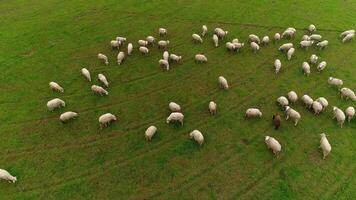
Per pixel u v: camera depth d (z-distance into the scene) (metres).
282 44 31.62
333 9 38.00
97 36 33.41
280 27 34.53
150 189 19.56
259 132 22.95
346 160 21.08
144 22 35.69
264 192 19.31
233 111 24.62
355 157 21.25
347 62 29.56
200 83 27.30
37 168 20.72
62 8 39.06
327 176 20.16
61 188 19.59
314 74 28.14
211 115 24.30
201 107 25.03
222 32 32.03
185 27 34.62
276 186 19.61
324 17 36.34
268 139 21.38
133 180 20.03
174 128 23.28
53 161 21.12
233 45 29.95
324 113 24.33
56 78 28.00
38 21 36.47
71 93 26.39
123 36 33.25
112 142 22.34
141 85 27.14
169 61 29.62
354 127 23.20
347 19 36.00
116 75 28.14
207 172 20.44
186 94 26.25
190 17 36.53
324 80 27.52
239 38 32.72
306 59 29.75
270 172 20.39
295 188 19.52
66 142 22.38
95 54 30.72
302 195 19.19
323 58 30.03
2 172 19.62
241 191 19.42
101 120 22.81
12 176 19.86
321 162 20.95
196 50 31.02
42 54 31.05
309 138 22.48
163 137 22.64
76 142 22.36
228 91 26.45
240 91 26.47
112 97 25.98
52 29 34.91
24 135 22.92
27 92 26.62
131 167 20.75
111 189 19.56
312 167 20.67
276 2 39.50
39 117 24.25
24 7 39.59
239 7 38.47
